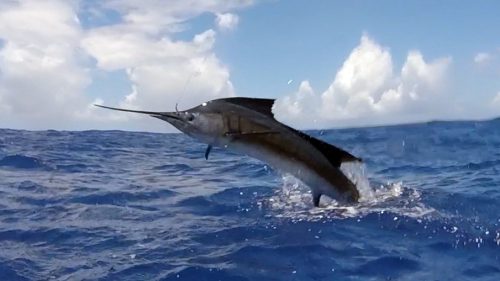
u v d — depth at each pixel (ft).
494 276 16.46
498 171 36.24
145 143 73.77
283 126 21.53
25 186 33.42
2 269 17.44
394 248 18.85
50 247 20.02
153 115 19.76
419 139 62.64
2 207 27.04
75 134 82.84
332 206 24.72
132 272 17.02
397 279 16.26
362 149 55.88
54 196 30.09
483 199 25.95
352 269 16.99
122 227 22.86
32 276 16.89
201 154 58.95
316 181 22.68
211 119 19.95
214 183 35.09
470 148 52.29
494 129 69.92
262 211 24.88
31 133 80.12
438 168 39.37
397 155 49.21
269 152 21.18
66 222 23.84
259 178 36.83
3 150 53.93
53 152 55.11
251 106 21.06
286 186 31.40
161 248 19.53
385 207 24.16
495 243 19.22
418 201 25.46
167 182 36.24
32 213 25.75
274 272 16.76
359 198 24.45
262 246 19.19
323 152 22.48
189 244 19.93
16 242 20.70
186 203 28.04
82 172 41.86
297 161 21.89
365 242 19.52
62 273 17.13
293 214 23.77
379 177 35.35
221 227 22.18
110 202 28.66
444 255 18.22
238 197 28.63
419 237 20.01
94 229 22.53
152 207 27.30
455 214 23.12
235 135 20.24
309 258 17.94
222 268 17.07
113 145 67.97
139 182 36.32
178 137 87.25
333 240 19.75
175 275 16.62
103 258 18.57
